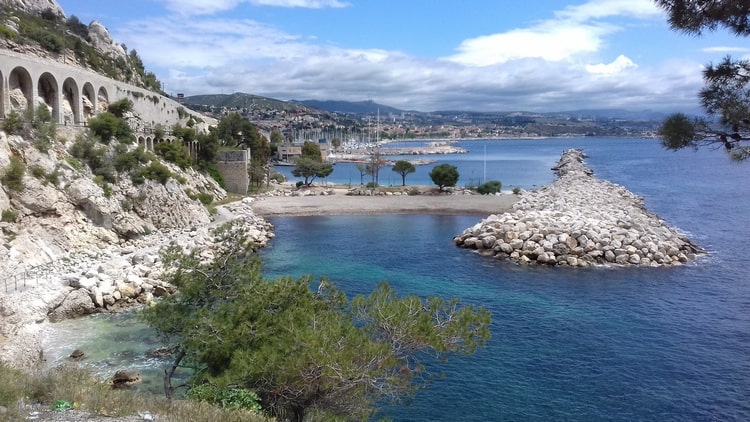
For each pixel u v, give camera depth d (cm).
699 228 7900
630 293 4744
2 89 5850
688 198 11344
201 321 2069
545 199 9481
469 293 4778
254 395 1925
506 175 18062
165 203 6756
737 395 2875
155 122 10300
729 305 4369
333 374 1766
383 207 10200
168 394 2139
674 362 3275
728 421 2634
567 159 19388
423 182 16088
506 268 5744
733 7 1468
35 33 8475
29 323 3278
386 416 2655
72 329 3612
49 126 5669
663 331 3784
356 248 6800
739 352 3419
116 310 4012
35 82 6488
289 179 16775
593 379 3058
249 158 12488
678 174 17362
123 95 9000
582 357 3347
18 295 3662
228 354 2052
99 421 1519
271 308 2166
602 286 4988
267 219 9194
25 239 4675
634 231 6444
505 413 2705
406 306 1994
